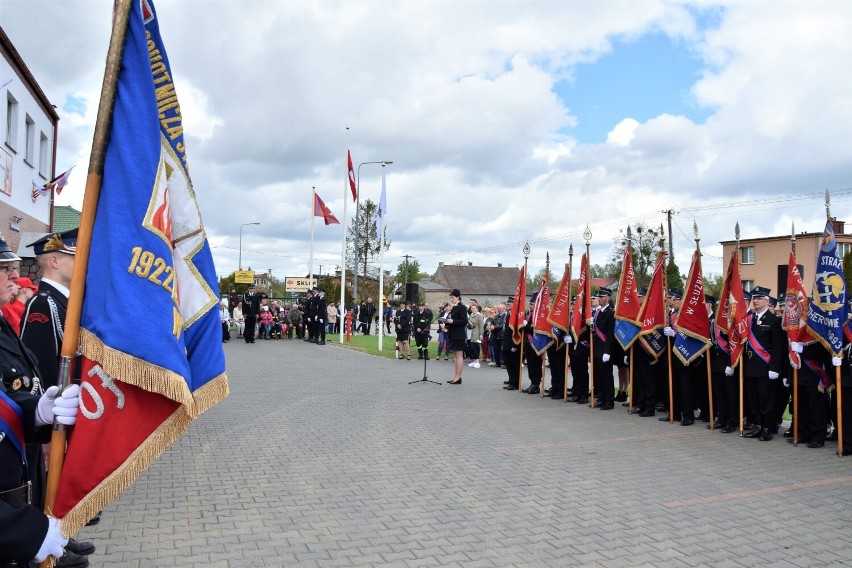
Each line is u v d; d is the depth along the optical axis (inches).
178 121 136.8
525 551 192.4
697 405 431.5
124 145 115.3
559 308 506.0
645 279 1791.3
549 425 398.6
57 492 108.7
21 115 617.6
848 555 193.5
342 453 312.8
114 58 116.0
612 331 463.2
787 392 384.8
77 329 111.3
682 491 257.8
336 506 231.6
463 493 249.9
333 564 180.2
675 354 408.2
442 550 191.9
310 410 430.0
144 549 188.4
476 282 3336.6
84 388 111.0
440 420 406.6
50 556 102.8
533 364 561.9
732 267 387.2
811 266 1550.2
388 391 528.7
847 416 323.0
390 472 279.3
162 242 117.8
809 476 283.4
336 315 1374.3
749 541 203.8
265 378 591.8
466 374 687.1
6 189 575.2
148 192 116.3
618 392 507.2
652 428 394.9
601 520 221.5
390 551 190.4
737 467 298.2
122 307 110.3
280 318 1178.0
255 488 252.5
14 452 107.0
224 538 198.5
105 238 112.8
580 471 286.5
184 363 116.8
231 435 349.7
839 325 320.5
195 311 135.0
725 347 389.4
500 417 423.8
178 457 301.3
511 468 289.6
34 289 236.7
